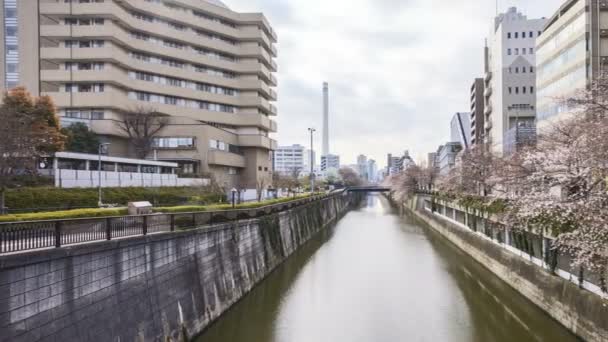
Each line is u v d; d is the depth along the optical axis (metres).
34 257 9.20
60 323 9.90
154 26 57.31
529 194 20.12
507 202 25.48
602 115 17.58
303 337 18.11
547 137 25.64
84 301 10.73
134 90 55.38
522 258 24.20
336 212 82.06
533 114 69.56
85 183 32.22
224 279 20.98
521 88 71.06
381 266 32.94
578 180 17.98
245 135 64.62
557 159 19.34
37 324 9.27
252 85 65.25
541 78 48.84
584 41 38.66
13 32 49.91
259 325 19.42
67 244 10.65
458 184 49.62
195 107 61.03
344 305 22.67
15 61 49.75
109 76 50.50
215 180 46.47
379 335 18.44
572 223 17.62
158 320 14.26
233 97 64.88
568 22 42.06
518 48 72.06
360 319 20.45
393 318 20.66
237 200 38.19
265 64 71.25
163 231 15.59
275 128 74.62
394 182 117.19
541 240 21.81
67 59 50.59
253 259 26.39
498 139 72.12
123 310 12.35
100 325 11.28
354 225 64.31
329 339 17.92
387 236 51.06
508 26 72.25
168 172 47.75
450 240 46.34
